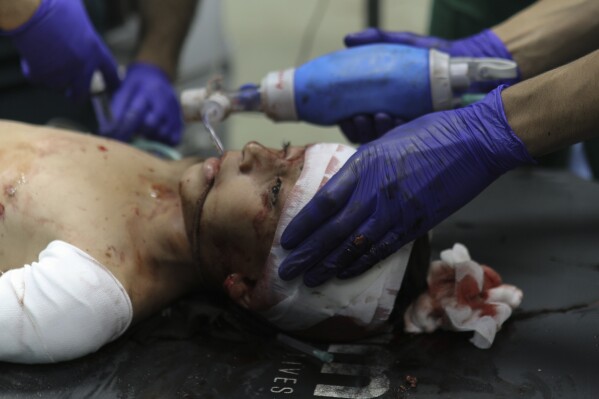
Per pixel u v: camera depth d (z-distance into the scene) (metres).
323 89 1.33
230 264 1.18
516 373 1.04
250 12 3.90
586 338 1.12
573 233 1.47
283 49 3.53
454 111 1.12
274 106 1.37
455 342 1.14
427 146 1.09
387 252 1.08
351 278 1.09
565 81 1.04
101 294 1.06
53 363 1.09
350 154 1.13
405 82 1.29
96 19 2.13
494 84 1.37
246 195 1.12
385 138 1.11
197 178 1.19
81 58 1.53
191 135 2.60
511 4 1.82
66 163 1.21
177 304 1.28
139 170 1.30
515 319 1.18
